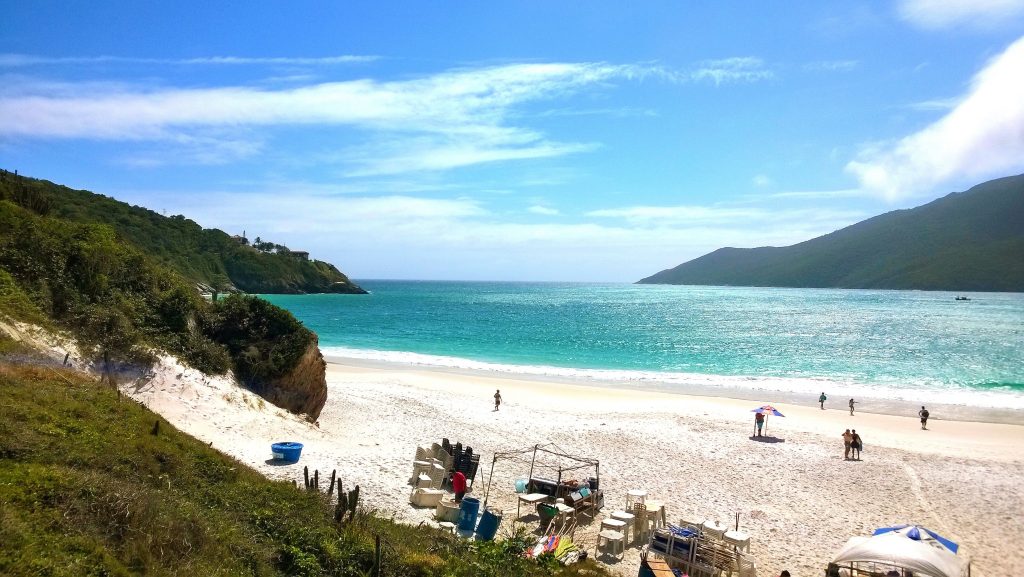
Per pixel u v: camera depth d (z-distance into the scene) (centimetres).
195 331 2395
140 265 2417
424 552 1178
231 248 16800
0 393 1256
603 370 4981
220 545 973
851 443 2506
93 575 742
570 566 1323
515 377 4569
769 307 15538
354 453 2084
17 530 754
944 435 2992
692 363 5497
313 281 19012
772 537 1669
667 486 2067
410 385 4012
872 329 9138
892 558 1259
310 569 1002
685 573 1433
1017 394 4141
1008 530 1769
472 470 1986
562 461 2303
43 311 1867
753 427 3033
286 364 2525
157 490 1079
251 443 1966
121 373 1919
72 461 1057
